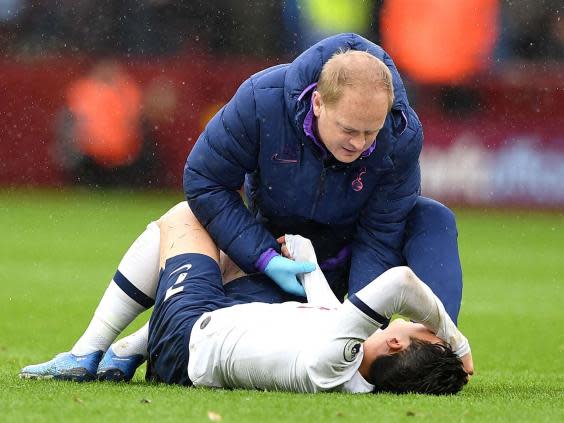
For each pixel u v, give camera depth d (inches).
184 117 2901.1
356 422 636.1
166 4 2886.3
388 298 708.0
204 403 686.5
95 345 852.0
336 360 719.7
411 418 650.8
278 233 893.8
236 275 871.1
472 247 2356.1
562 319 1572.3
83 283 1806.1
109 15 2886.3
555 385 948.6
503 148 2832.2
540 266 2117.4
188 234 846.5
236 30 2866.6
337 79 761.0
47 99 2920.8
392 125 832.3
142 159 2920.8
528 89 2824.8
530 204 2834.6
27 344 1274.6
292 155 837.8
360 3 2773.1
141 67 2903.5
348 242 904.3
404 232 890.7
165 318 794.8
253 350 740.7
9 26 2901.1
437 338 749.9
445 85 2824.8
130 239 2311.8
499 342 1375.5
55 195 2933.1
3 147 2935.5
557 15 2819.9
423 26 2785.4
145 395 724.0
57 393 741.9
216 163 850.1
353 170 844.0
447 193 2839.6
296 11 2812.5
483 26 2807.6
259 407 673.0
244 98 839.7
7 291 1726.1
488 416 672.4
